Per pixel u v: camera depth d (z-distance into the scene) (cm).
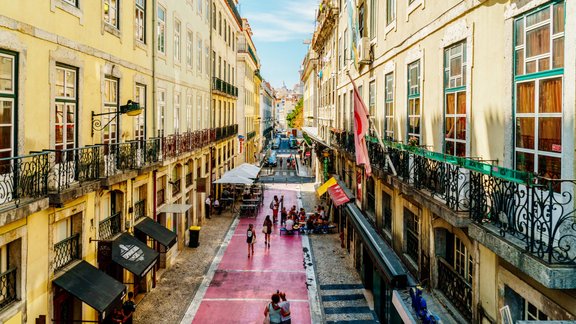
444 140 750
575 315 403
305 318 1183
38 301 763
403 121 977
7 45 684
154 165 1323
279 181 4034
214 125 2636
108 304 830
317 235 2119
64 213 846
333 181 1689
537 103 482
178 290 1375
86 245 946
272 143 8525
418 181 779
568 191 405
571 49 418
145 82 1369
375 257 1014
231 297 1325
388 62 1106
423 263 813
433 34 794
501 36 555
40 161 753
